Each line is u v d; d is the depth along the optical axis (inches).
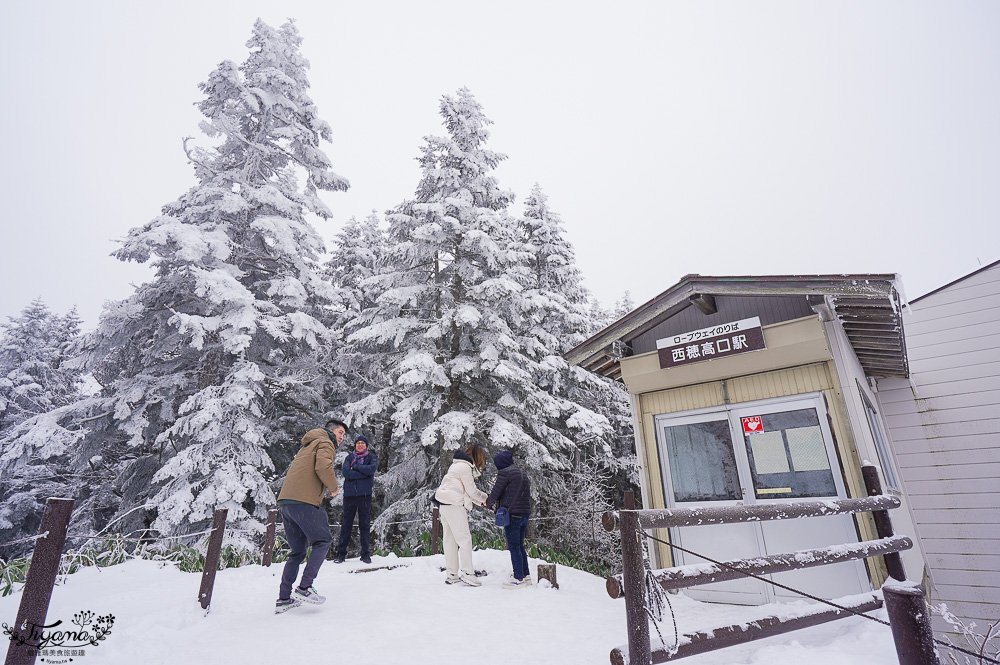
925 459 399.2
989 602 350.6
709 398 295.0
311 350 627.8
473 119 663.1
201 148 610.9
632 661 100.6
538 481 593.3
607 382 682.2
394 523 562.9
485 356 528.1
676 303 299.1
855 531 236.1
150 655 145.6
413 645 157.1
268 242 590.9
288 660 143.6
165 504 421.1
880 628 156.8
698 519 119.1
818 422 256.7
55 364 1047.0
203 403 478.0
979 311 406.3
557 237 810.8
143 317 550.9
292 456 625.9
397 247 570.3
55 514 122.5
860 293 242.5
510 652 152.8
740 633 122.1
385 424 667.4
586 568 524.4
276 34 708.7
